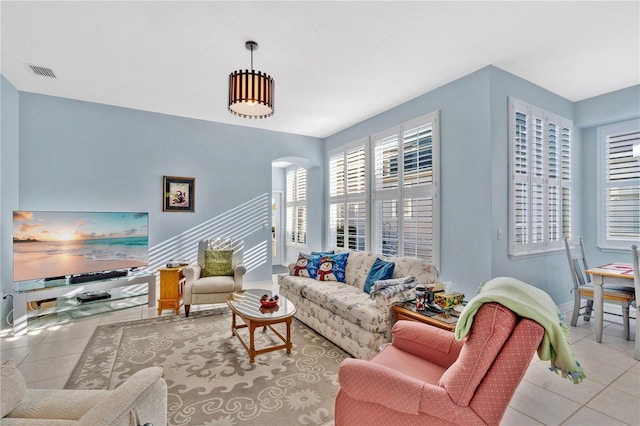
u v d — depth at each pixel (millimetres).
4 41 2652
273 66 3086
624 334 2951
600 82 3518
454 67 3115
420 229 3729
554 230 3711
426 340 1689
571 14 2307
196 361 2488
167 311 3816
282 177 7672
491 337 1132
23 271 3205
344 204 5172
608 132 3994
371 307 2584
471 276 3182
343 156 5230
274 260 7664
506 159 3191
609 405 1928
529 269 3377
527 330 1112
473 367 1139
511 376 1108
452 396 1148
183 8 2229
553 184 3709
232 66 3094
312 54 2865
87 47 2748
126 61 3000
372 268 3334
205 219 4832
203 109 4348
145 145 4414
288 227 7434
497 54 2879
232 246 4379
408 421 1224
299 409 1879
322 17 2334
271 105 2572
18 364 2428
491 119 3059
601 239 4047
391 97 3885
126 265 3932
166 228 4543
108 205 4164
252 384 2152
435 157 3553
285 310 2670
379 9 2242
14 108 3557
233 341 2900
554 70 3215
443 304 2324
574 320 3252
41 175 3797
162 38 2607
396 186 4113
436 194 3531
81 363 2447
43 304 3570
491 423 1105
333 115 4566
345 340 2697
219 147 4949
